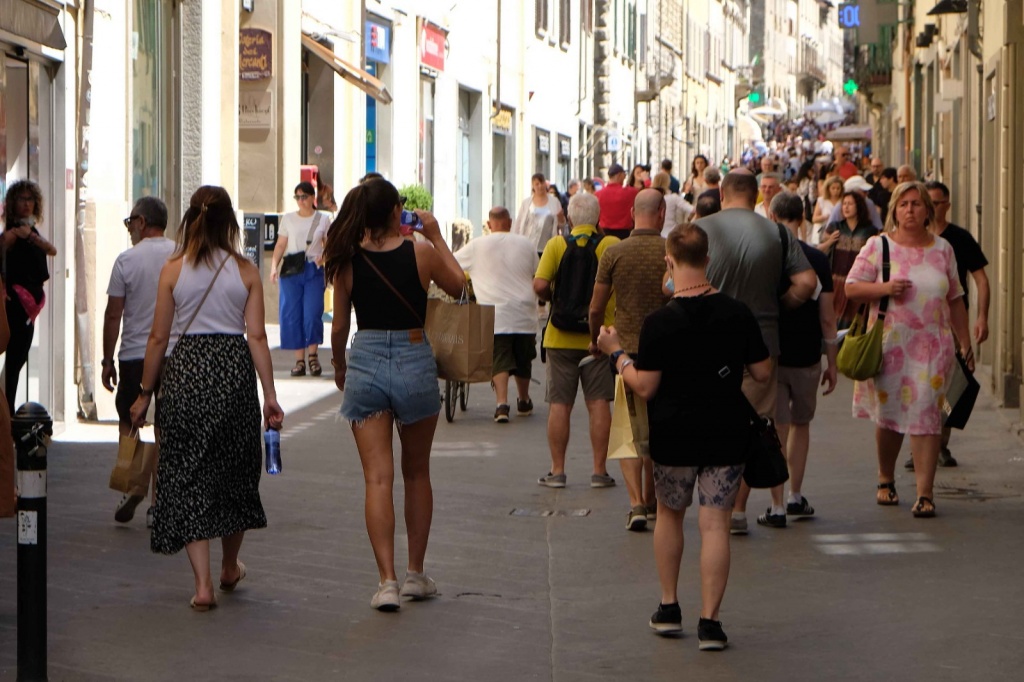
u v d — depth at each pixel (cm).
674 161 12762
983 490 1973
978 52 3266
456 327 1418
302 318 3241
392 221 1398
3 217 2248
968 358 1844
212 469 1368
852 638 1285
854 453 2303
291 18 4169
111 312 1703
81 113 2516
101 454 2202
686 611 1380
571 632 1310
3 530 1681
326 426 2552
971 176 3588
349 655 1235
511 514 1848
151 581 1471
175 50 3234
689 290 1272
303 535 1698
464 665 1209
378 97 4559
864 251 1817
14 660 1199
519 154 7294
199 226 1398
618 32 9838
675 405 1259
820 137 13175
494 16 6694
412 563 1427
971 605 1391
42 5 2259
